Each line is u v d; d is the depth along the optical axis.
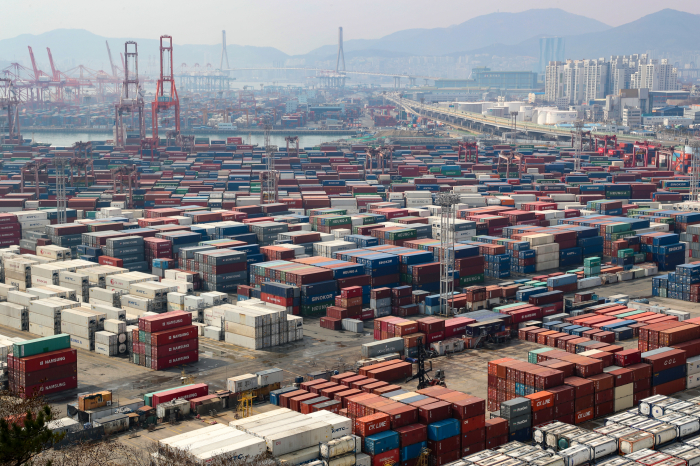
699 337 103.88
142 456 75.75
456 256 153.25
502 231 187.12
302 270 138.00
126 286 134.00
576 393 84.62
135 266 162.50
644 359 93.31
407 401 79.06
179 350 108.00
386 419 74.56
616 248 174.25
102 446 78.44
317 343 118.50
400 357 109.69
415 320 119.62
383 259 143.25
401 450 74.19
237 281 151.25
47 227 180.25
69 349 99.44
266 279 142.12
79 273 140.50
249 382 93.62
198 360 110.38
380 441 72.62
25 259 154.50
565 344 106.44
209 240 168.38
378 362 104.81
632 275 165.00
